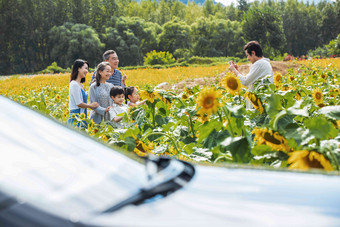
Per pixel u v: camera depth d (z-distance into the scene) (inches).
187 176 61.7
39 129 66.1
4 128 61.7
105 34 4035.4
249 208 49.4
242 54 4692.4
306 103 135.0
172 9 6097.4
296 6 5428.2
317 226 44.8
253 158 97.3
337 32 5251.0
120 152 69.2
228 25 4773.6
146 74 1264.8
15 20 3890.3
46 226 43.9
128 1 5605.3
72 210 46.8
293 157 77.3
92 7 4389.8
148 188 55.4
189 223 45.2
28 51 3981.3
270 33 3944.4
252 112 135.7
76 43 3639.3
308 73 377.4
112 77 261.7
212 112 115.7
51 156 58.8
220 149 106.5
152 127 162.4
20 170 52.7
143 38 4252.0
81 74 229.1
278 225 44.6
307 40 5305.1
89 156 62.5
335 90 222.8
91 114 225.6
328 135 100.7
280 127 98.6
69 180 53.4
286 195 54.1
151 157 70.9
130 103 213.5
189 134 146.3
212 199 52.4
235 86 154.3
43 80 1202.6
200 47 4534.9
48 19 4069.9
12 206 45.8
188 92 209.3
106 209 48.2
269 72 211.6
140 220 45.8
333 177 62.4
